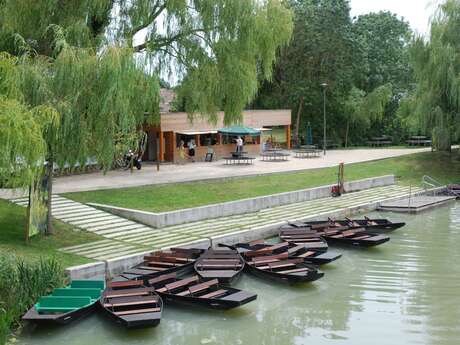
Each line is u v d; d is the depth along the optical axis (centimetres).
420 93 3600
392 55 5881
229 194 2583
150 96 1969
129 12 2483
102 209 2172
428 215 2595
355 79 5522
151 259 1611
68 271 1441
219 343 1174
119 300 1297
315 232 2056
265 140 4475
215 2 2544
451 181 3384
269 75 2873
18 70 1484
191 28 2572
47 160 1645
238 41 2642
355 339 1198
